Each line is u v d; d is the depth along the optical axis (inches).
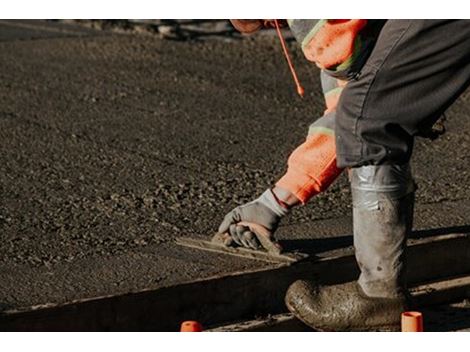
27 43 331.0
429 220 186.9
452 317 170.7
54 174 218.5
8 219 193.0
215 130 250.5
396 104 152.8
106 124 253.3
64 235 184.9
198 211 197.9
